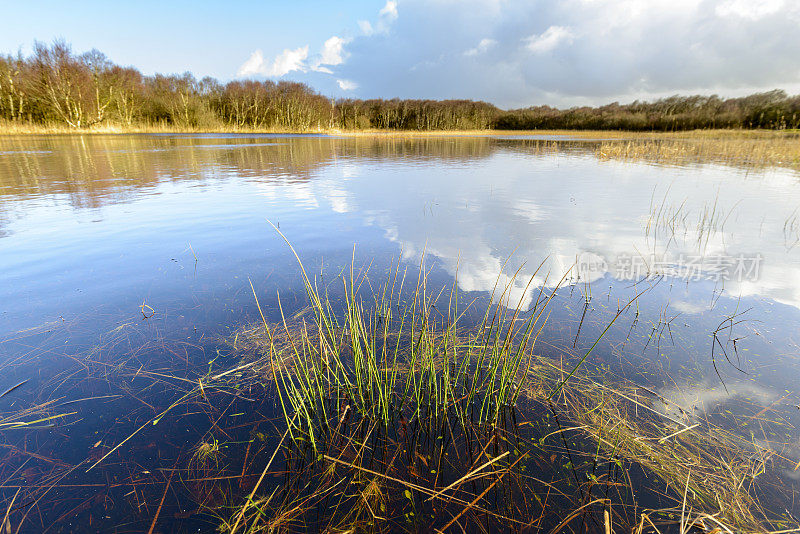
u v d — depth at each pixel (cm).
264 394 266
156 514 179
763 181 1138
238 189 1035
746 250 535
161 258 514
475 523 177
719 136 3197
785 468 200
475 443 226
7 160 1498
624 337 330
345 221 714
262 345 322
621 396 259
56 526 172
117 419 237
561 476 202
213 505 184
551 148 2703
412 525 176
